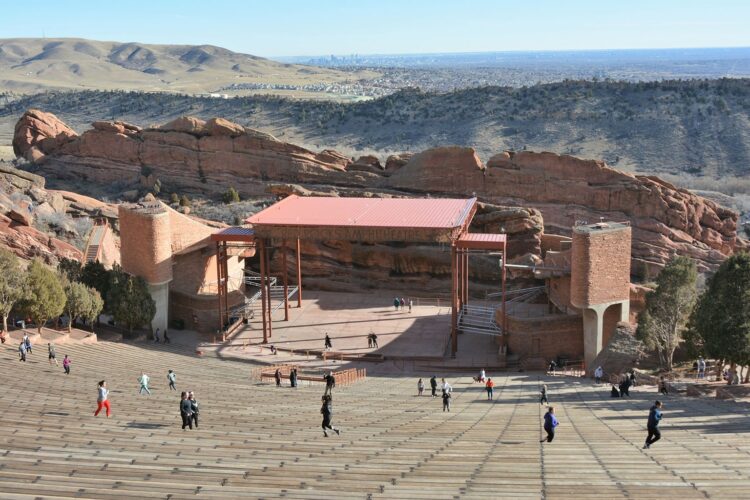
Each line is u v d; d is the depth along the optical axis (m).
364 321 64.25
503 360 55.25
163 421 29.59
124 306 56.00
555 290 61.03
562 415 32.66
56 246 64.44
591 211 77.81
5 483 18.11
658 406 24.27
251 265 77.12
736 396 36.91
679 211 75.00
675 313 47.44
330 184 90.50
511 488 18.56
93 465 20.73
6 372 38.97
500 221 71.56
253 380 47.31
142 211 58.75
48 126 114.50
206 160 97.12
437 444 25.34
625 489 18.36
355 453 23.64
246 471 20.70
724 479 19.33
